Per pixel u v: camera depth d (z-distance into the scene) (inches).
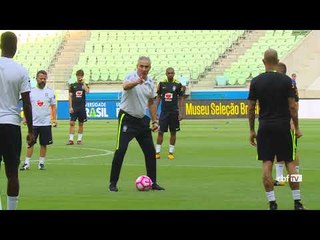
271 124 1414.9
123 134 1779.0
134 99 1769.2
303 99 5974.4
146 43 7765.8
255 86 1433.3
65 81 7219.5
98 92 6353.3
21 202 1565.0
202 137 3912.4
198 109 6013.8
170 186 1876.2
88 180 2037.4
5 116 1295.5
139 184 1781.5
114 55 7677.2
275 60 1437.0
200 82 6811.0
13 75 1299.2
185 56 7401.6
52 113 2409.0
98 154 2960.1
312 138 3725.4
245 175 2132.1
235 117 5920.3
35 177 2119.8
